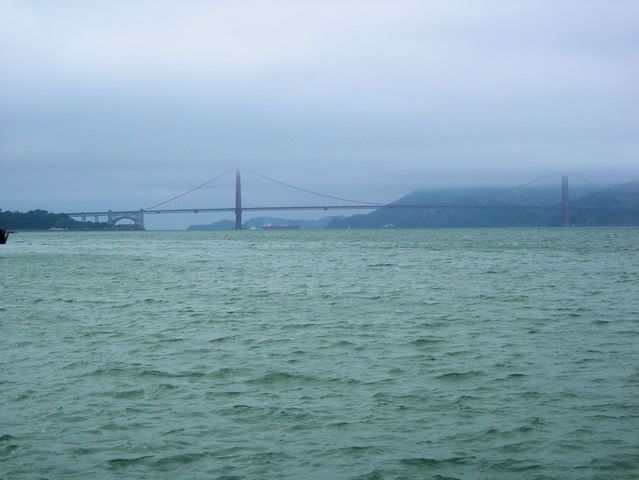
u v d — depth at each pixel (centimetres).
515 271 4806
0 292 3612
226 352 1880
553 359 1758
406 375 1606
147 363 1745
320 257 7012
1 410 1352
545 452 1130
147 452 1141
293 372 1638
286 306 2888
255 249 9294
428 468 1076
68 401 1410
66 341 2070
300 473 1059
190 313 2695
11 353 1883
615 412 1314
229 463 1097
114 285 4006
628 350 1867
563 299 3053
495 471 1062
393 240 12950
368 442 1179
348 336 2117
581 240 11469
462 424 1260
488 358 1775
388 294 3328
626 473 1050
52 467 1084
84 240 14725
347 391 1476
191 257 7250
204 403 1395
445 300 3053
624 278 4159
